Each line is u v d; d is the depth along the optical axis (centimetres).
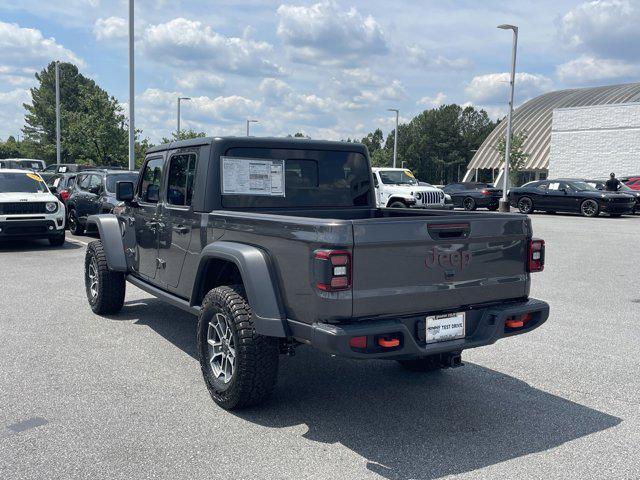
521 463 374
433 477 355
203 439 402
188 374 529
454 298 420
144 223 630
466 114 12194
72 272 1061
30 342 622
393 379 528
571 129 4444
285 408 459
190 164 545
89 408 451
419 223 396
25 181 1438
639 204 2672
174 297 563
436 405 469
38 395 475
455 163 11700
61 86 7981
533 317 460
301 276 393
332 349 370
